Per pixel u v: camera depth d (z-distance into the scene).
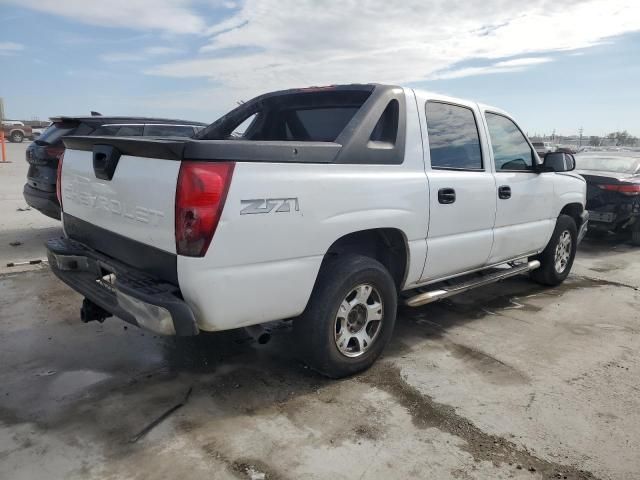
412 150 3.68
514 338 4.32
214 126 4.66
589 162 10.11
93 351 3.80
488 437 2.85
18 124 39.69
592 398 3.32
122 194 2.96
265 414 3.01
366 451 2.69
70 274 3.53
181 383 3.36
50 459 2.54
